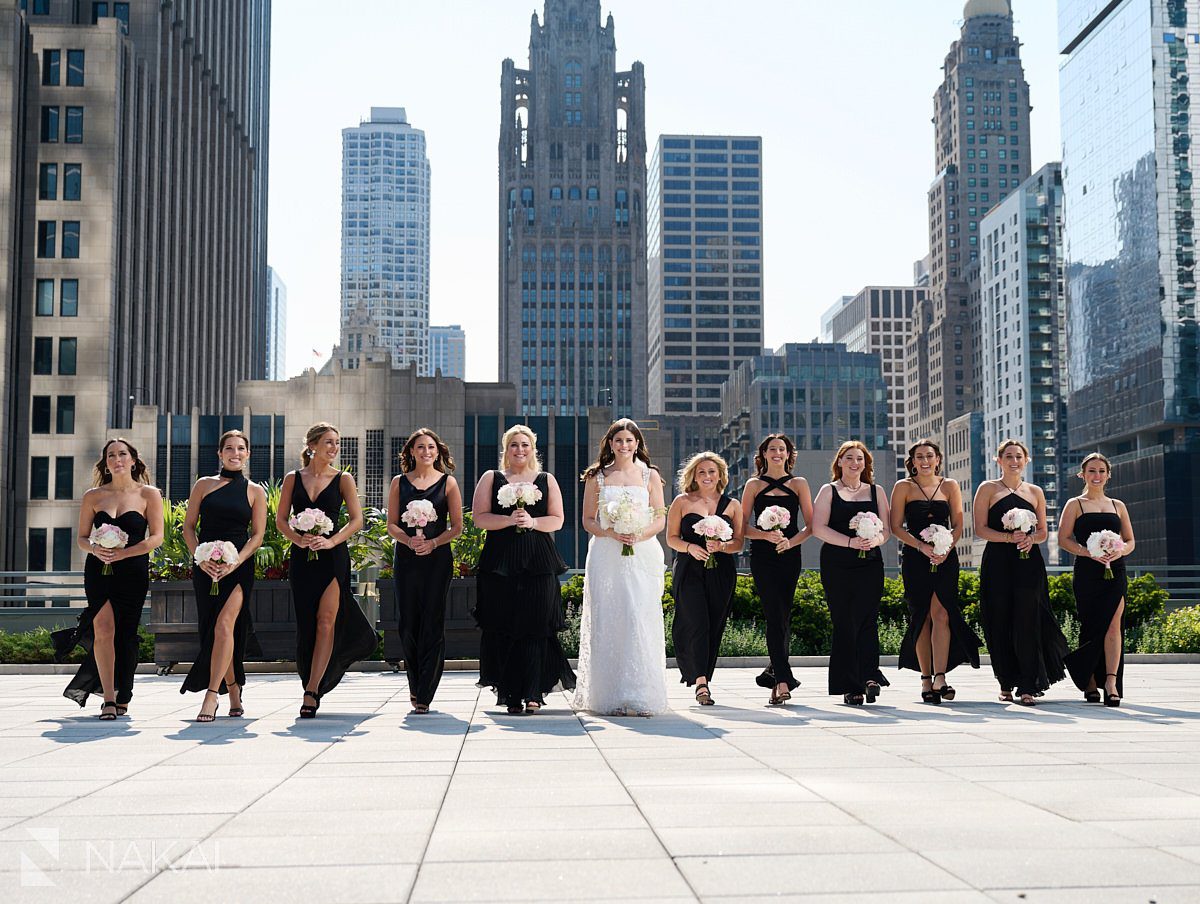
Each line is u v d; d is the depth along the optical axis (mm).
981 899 4156
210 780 6785
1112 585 11312
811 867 4613
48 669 16719
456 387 91125
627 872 4543
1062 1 167250
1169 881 4395
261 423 88438
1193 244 140125
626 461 10836
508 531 10672
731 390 183000
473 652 16812
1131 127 146875
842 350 162125
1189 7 142500
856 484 11461
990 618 11492
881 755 7699
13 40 79812
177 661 16219
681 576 11422
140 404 87938
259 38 148250
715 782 6625
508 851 4906
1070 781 6625
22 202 81312
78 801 6117
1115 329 150250
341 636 10547
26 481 79750
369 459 90000
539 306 199125
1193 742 8352
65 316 81000
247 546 10344
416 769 7164
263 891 4305
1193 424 137625
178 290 99750
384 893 4266
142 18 92688
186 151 102688
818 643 17875
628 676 10391
